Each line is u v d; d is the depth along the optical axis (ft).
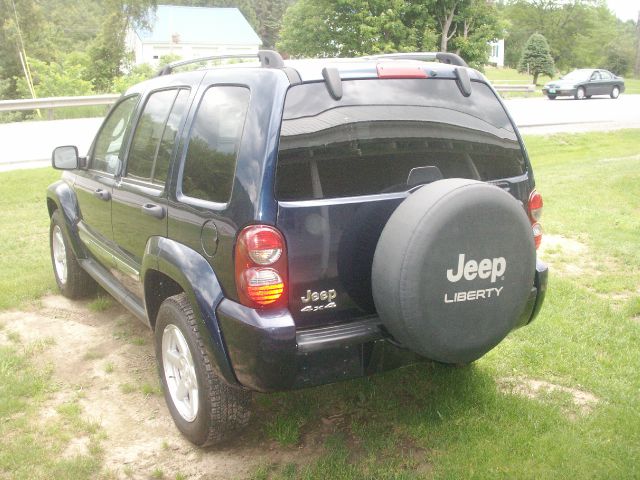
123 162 14.02
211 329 9.97
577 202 30.99
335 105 10.12
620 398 12.64
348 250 9.91
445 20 94.84
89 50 152.05
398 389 13.24
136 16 152.15
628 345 15.06
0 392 13.25
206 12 210.79
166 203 11.51
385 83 10.69
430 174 10.59
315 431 11.89
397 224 9.46
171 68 14.33
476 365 14.08
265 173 9.40
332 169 9.90
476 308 9.81
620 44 244.63
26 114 96.48
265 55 10.52
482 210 9.53
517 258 10.01
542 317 16.65
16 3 150.10
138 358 15.07
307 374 9.85
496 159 11.68
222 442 11.51
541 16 219.82
